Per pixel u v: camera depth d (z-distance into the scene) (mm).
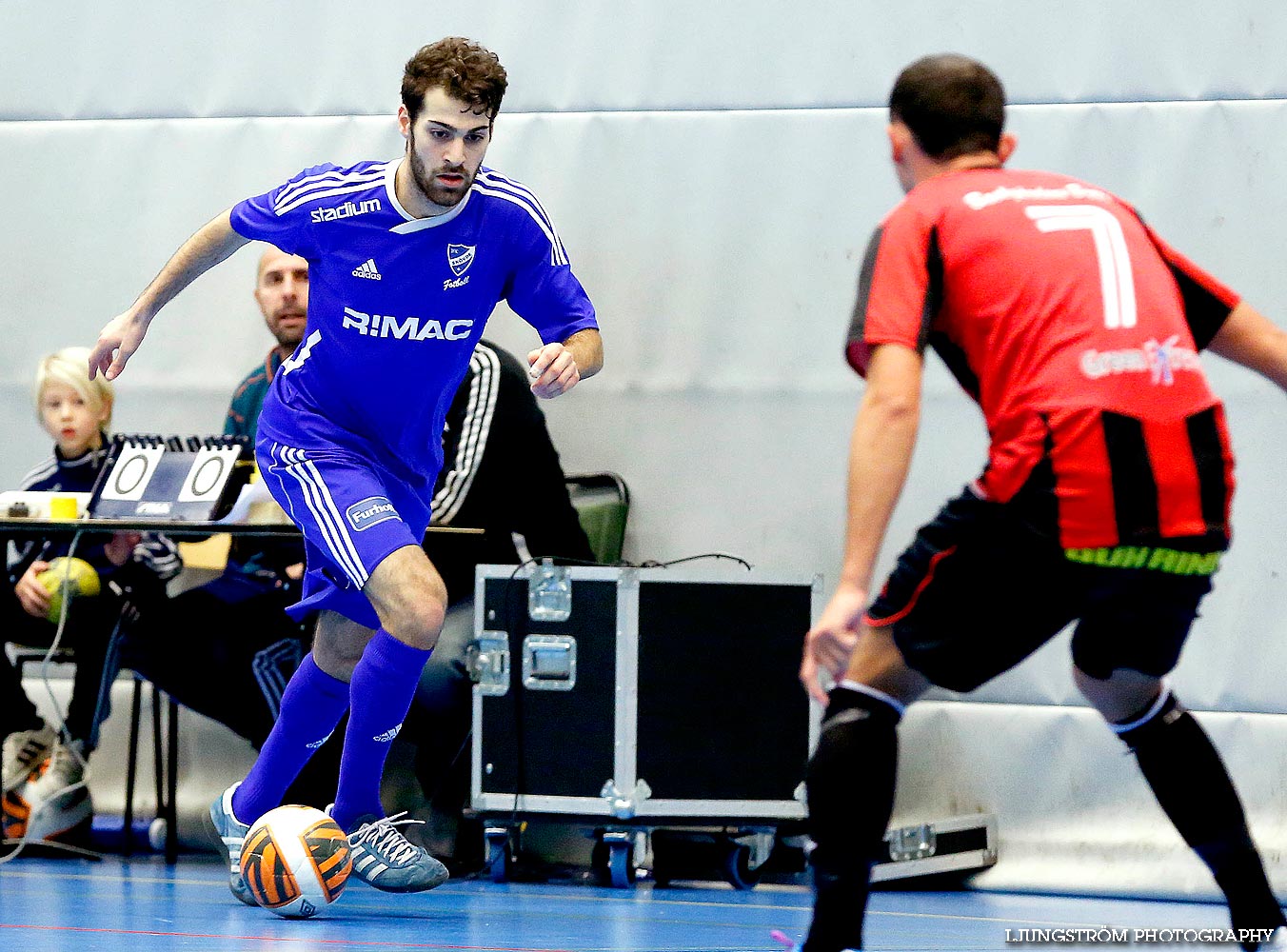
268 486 12492
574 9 17984
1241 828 9383
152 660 16312
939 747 16734
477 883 15312
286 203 12273
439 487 15883
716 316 17656
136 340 12852
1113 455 8008
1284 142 16328
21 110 19234
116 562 16359
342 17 18562
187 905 12938
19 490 18406
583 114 17953
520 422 16391
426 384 12391
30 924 11656
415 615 11547
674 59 17797
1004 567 8125
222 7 18844
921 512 16969
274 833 12055
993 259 8406
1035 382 8180
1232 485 8430
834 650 7859
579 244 17938
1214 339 9180
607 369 17859
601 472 17766
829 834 8320
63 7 19141
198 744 18438
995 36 17031
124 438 16266
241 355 18938
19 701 16672
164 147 18953
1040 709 16531
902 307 8289
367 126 18500
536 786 15352
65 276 19125
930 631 8289
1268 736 16000
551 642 15352
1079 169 16797
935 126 9133
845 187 17422
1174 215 16562
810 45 17516
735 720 15281
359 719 12172
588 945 10898
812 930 8352
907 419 8031
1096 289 8312
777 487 17484
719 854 15375
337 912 12539
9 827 16812
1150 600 8453
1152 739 9469
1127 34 16734
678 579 15297
